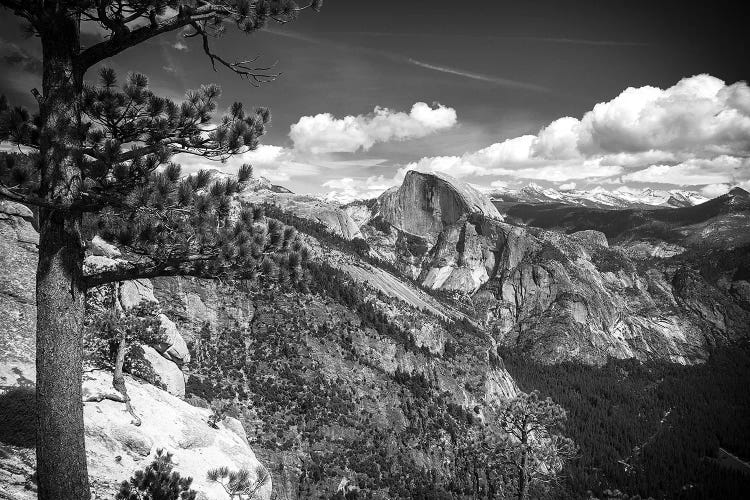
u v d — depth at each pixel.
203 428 33.97
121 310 35.97
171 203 11.02
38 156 10.62
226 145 11.81
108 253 32.59
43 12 10.04
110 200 10.67
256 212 13.59
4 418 20.70
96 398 26.98
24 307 32.53
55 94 10.48
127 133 11.14
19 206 39.72
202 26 12.16
